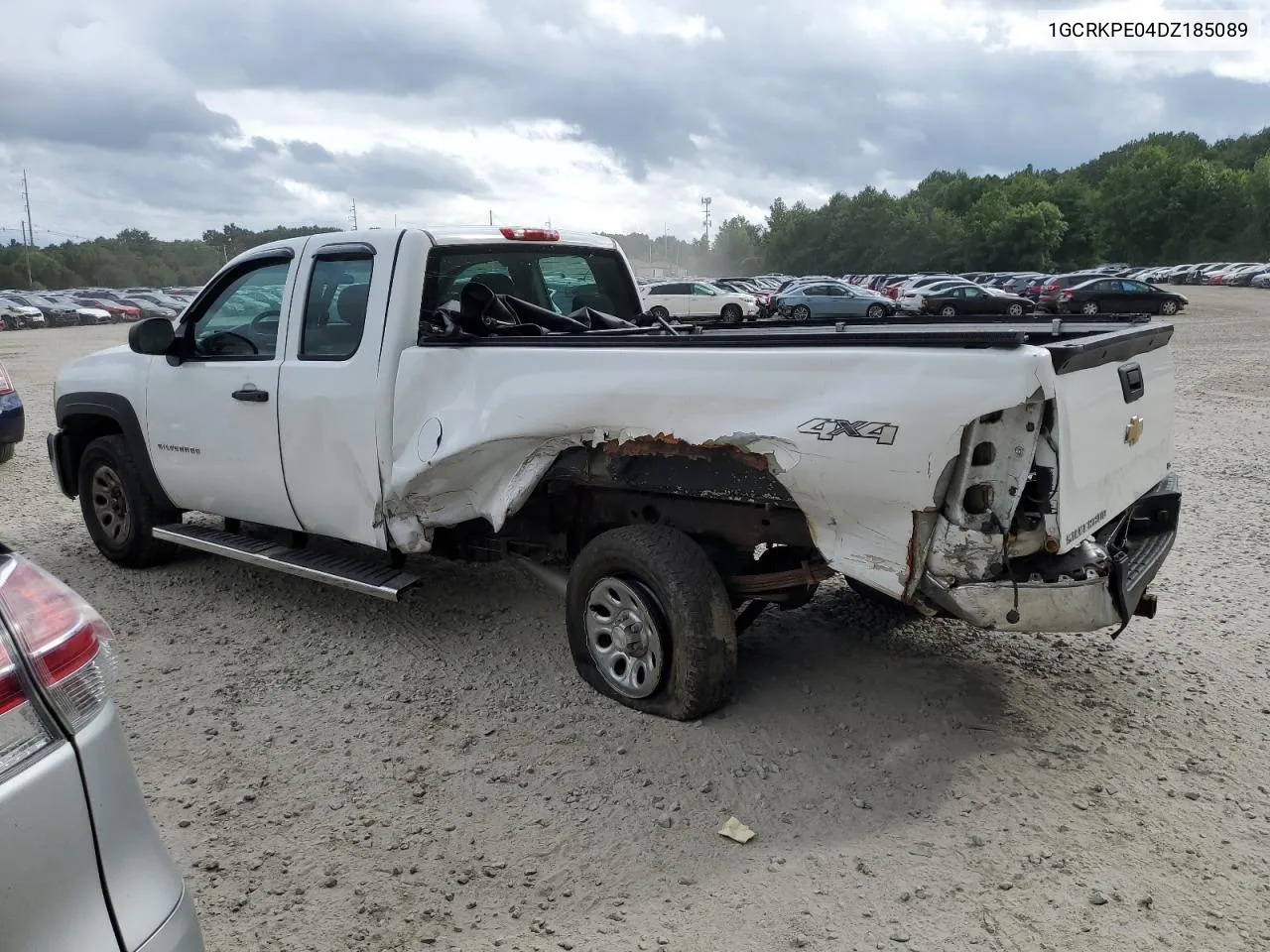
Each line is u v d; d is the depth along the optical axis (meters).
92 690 1.83
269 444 5.02
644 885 2.96
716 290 34.00
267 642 4.89
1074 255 98.12
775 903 2.86
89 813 1.74
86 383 5.96
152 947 1.78
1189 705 4.10
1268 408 12.56
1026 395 2.97
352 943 2.72
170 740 3.89
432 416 4.34
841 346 3.39
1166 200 94.69
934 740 3.76
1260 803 3.36
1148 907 2.82
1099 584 3.26
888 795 3.40
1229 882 2.94
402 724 3.99
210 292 5.39
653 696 3.96
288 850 3.15
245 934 2.76
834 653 4.57
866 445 3.20
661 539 3.86
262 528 5.80
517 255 5.19
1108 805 3.34
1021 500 3.17
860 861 3.04
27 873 1.63
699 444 3.57
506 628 5.00
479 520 4.81
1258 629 4.97
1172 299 35.66
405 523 4.59
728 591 3.98
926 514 3.22
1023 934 2.71
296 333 4.91
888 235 97.00
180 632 5.03
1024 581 3.22
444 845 3.17
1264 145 124.06
